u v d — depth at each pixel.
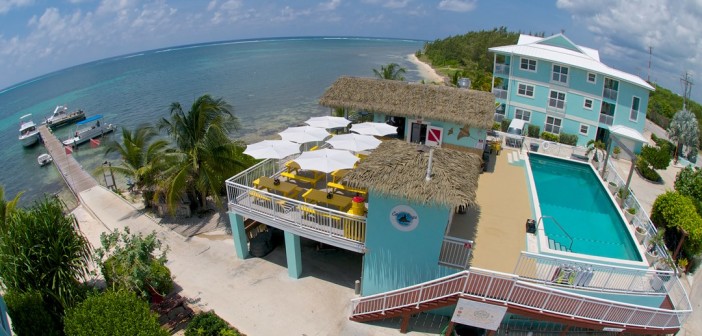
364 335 15.73
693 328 16.27
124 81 114.25
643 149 34.88
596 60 41.75
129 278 15.95
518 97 42.56
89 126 56.84
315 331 15.93
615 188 23.58
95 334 12.86
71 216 16.59
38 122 68.94
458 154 16.47
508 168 24.86
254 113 63.66
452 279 13.97
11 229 15.09
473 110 23.34
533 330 15.61
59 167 40.25
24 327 14.32
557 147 35.34
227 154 23.66
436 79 97.12
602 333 15.51
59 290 14.92
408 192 13.48
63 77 172.75
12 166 44.03
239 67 133.38
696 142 40.75
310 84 92.12
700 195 24.22
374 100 25.00
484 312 13.96
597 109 38.78
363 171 14.59
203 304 17.34
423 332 15.80
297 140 21.22
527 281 14.57
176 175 23.14
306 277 19.11
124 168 26.52
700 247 19.06
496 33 127.62
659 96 72.81
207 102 23.78
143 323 13.16
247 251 20.81
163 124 24.11
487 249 16.03
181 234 23.27
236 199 18.97
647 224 19.20
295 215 17.36
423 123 25.14
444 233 14.61
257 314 16.81
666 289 14.50
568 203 22.72
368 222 15.26
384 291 16.80
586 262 14.73
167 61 187.38
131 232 23.61
